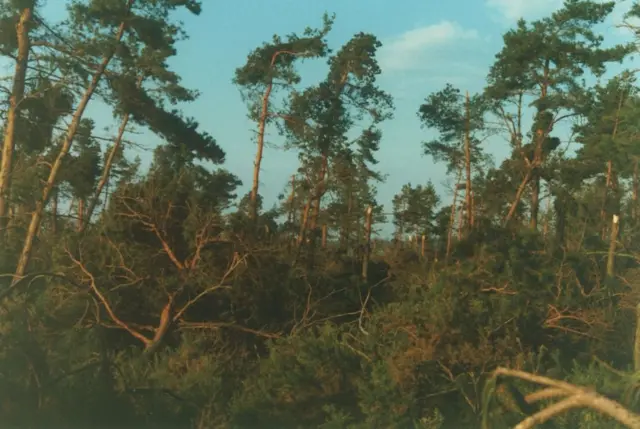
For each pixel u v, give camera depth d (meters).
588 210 37.94
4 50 22.53
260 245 19.08
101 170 35.31
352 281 21.70
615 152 23.86
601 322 13.87
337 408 11.09
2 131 26.05
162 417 9.46
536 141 38.00
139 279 17.94
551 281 15.00
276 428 10.95
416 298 13.49
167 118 28.19
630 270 20.72
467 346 11.09
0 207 23.09
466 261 14.96
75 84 23.30
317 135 40.03
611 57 34.59
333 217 44.94
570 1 36.44
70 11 23.19
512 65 37.88
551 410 2.50
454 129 42.75
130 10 24.31
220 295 19.22
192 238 18.59
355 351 12.02
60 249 18.23
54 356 9.10
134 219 18.84
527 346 12.71
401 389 10.41
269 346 14.52
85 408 8.14
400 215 56.72
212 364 14.94
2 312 8.69
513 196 40.75
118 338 18.31
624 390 3.01
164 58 30.48
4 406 7.49
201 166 37.53
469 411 9.77
